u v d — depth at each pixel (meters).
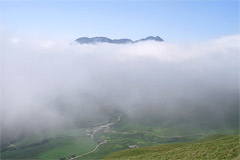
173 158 52.19
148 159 58.91
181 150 57.69
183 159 48.97
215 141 57.28
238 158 39.38
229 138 57.94
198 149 52.84
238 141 50.59
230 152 44.03
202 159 44.91
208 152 48.03
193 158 47.41
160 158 55.84
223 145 50.03
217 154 45.16
